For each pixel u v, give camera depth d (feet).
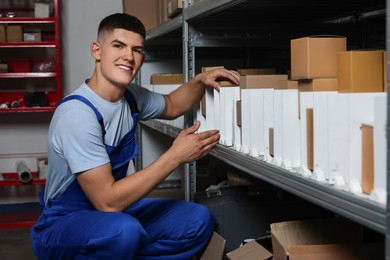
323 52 4.22
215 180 9.71
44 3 12.21
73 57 13.69
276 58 10.98
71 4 13.60
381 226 3.09
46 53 13.34
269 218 7.07
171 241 6.55
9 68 12.46
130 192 5.63
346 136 3.59
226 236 6.99
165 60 12.77
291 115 4.50
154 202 6.98
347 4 6.76
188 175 7.62
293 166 4.51
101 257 5.72
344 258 4.68
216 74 6.42
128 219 5.68
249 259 5.48
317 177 3.89
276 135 4.68
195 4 6.64
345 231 5.12
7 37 12.02
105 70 5.89
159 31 9.25
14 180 12.31
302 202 7.17
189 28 7.50
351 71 3.62
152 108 6.97
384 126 3.13
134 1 11.10
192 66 7.49
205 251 6.69
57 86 12.42
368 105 3.37
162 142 12.98
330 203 3.67
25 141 13.74
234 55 12.02
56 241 5.91
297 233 5.08
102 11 13.71
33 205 13.70
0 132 13.66
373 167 3.29
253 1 5.96
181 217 6.61
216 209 6.97
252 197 7.11
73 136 5.61
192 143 5.83
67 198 6.17
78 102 5.80
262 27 7.88
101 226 5.61
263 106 5.12
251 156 5.28
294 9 6.88
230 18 7.33
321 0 6.16
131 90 6.79
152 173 5.69
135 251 5.76
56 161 5.94
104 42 5.89
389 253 3.00
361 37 8.18
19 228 12.17
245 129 5.47
